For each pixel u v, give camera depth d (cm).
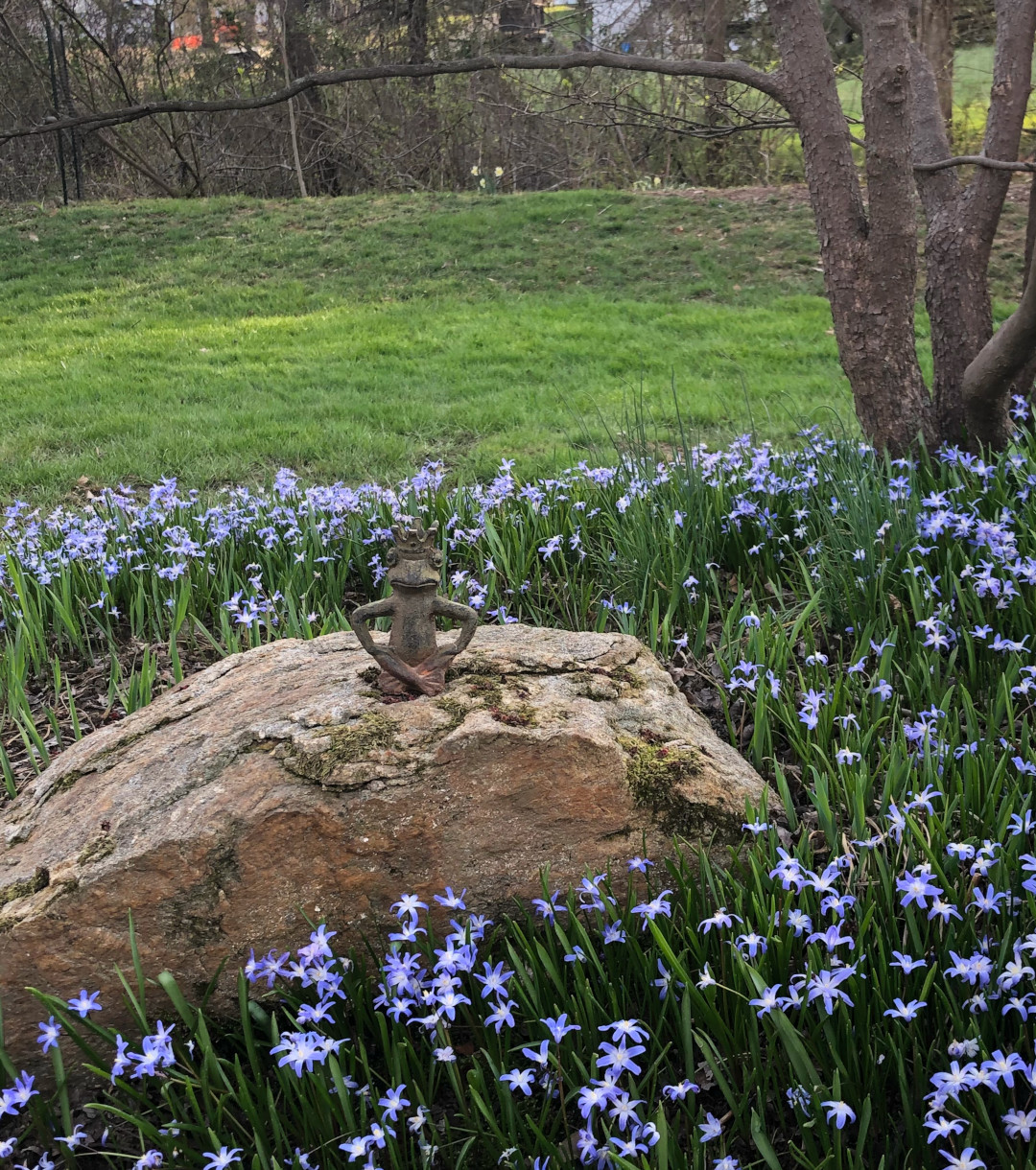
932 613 372
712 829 261
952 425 544
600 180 1875
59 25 1703
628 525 459
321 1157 208
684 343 1047
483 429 806
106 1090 223
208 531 502
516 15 1672
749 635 364
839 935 234
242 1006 222
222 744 266
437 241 1456
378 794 244
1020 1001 204
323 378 960
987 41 1761
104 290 1326
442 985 214
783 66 509
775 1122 218
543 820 252
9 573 467
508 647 308
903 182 486
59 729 371
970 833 258
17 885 246
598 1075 216
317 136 1983
